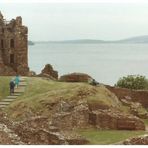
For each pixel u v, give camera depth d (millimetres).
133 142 38594
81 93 55781
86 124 51031
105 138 44375
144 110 65500
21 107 54500
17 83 62875
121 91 73688
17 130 39531
